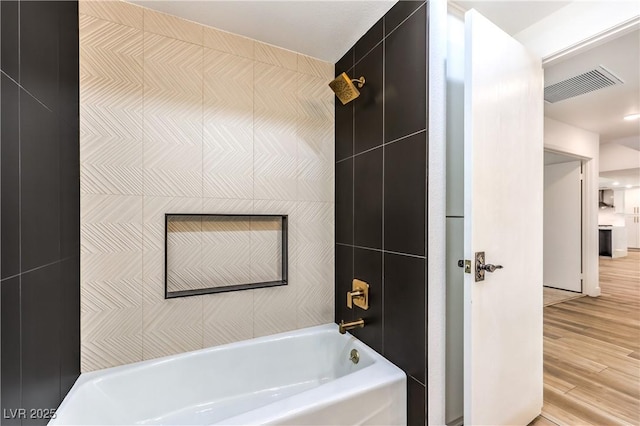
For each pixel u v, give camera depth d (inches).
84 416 48.0
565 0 56.3
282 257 75.2
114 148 56.8
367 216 67.7
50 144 41.7
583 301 144.2
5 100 30.9
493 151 51.6
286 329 75.2
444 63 52.4
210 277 66.9
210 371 63.9
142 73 59.3
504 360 54.1
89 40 54.6
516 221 56.3
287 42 72.1
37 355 37.5
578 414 63.4
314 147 79.2
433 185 51.8
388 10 60.7
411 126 54.8
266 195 72.8
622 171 239.6
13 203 32.3
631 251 331.9
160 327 61.0
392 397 53.8
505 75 53.8
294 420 44.2
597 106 116.2
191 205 64.1
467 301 48.6
